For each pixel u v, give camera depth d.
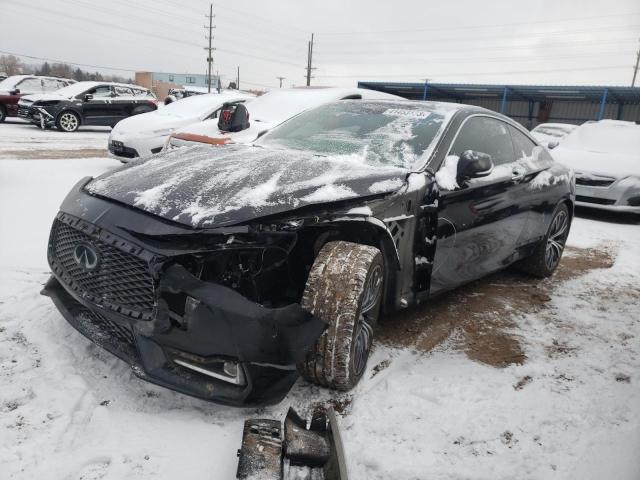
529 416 2.53
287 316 2.16
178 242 2.13
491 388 2.76
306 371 2.45
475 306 3.96
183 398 2.39
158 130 8.33
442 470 2.12
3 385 2.35
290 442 2.00
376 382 2.71
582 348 3.35
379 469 2.09
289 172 2.65
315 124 3.73
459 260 3.35
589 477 2.15
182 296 2.12
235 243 2.18
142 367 2.14
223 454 2.07
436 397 2.62
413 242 2.88
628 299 4.36
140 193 2.38
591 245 6.25
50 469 1.90
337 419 2.37
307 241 2.73
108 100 15.34
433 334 3.39
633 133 8.93
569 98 33.00
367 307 2.57
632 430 2.47
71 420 2.17
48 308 3.13
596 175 7.63
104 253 2.24
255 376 2.11
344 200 2.47
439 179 3.02
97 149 11.42
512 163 3.95
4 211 5.27
